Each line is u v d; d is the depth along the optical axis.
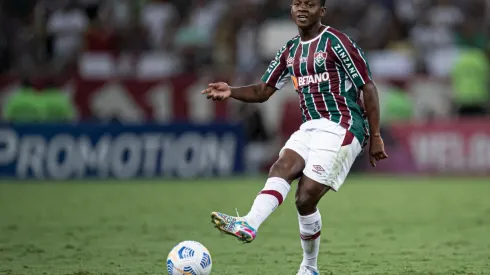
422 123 60.88
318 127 21.66
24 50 71.12
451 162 60.56
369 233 33.22
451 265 25.61
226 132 59.09
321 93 21.83
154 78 61.78
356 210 41.34
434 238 31.80
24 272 24.34
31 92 60.47
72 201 45.06
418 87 63.09
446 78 63.75
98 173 57.69
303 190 21.30
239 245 30.03
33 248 29.27
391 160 61.16
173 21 74.06
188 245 21.45
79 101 61.47
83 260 26.64
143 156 58.19
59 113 60.16
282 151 21.78
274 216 39.22
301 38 22.33
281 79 23.19
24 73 66.81
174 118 61.97
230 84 61.41
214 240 31.28
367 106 21.61
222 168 59.06
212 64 69.12
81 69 65.62
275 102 61.09
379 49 71.75
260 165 61.09
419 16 75.69
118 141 57.88
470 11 76.31
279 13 72.00
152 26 73.12
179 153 58.50
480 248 29.28
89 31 68.88
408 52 70.25
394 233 33.22
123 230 34.06
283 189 21.02
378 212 40.50
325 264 25.81
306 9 21.75
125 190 50.81
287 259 26.91
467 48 72.94
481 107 64.06
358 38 72.19
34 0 75.69
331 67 21.70
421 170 60.69
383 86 62.50
